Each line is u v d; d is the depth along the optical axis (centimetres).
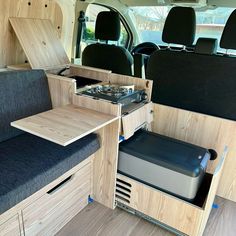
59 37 233
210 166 200
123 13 335
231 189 198
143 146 172
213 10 293
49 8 213
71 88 173
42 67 196
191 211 153
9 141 165
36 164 140
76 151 157
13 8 185
